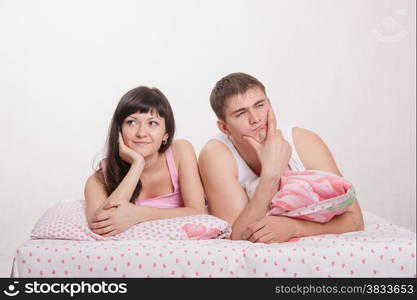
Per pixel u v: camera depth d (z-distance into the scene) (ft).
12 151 10.59
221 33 10.89
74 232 4.45
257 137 4.72
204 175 5.24
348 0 10.91
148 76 10.83
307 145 5.12
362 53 10.91
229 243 4.03
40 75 10.73
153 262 3.83
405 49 10.94
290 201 4.34
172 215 4.85
